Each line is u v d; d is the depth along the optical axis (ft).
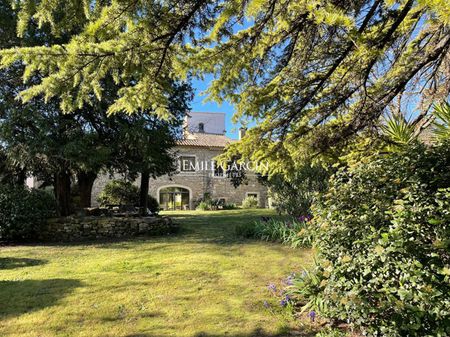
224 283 17.83
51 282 18.30
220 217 55.01
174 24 9.40
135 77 10.42
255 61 13.03
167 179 82.38
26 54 8.46
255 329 12.36
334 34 11.75
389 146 15.02
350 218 10.37
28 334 12.24
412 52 13.55
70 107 10.04
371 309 9.09
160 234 36.65
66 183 39.27
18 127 32.22
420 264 8.30
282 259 22.91
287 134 14.78
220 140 92.12
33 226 32.14
